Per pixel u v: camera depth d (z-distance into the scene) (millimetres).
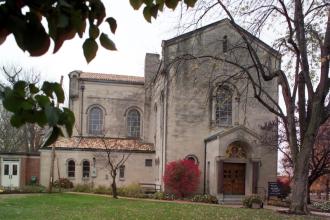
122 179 42719
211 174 37406
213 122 39094
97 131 46625
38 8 2205
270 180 38281
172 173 35812
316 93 22078
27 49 2178
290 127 23125
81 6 2539
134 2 3168
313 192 63656
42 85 2436
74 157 42719
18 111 2334
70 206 25141
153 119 45906
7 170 44812
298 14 21594
